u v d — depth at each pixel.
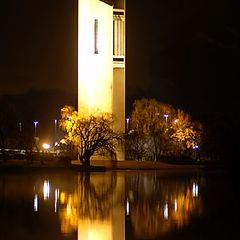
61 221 29.16
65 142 108.00
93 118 99.06
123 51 123.12
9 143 110.00
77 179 68.94
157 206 37.22
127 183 62.47
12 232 25.42
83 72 118.25
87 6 119.69
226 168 110.50
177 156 121.50
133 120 123.69
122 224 28.12
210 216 31.67
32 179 67.38
